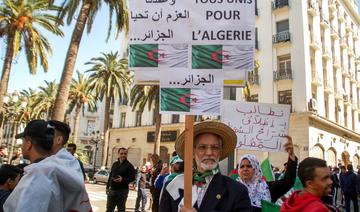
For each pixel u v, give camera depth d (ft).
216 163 8.80
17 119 143.13
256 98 100.17
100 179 111.75
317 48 99.35
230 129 9.20
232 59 9.86
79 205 8.25
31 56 74.84
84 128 200.85
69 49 46.42
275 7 101.45
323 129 96.37
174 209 8.66
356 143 120.37
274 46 99.45
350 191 48.26
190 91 9.77
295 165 14.47
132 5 10.26
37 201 7.39
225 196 8.21
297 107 91.66
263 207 12.10
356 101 127.54
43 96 163.84
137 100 109.60
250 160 13.24
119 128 143.74
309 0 101.86
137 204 42.68
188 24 10.07
